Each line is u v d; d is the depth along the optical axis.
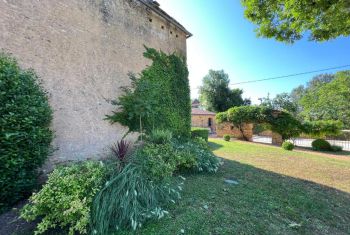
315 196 3.90
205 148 6.34
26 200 3.00
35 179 3.14
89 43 5.75
